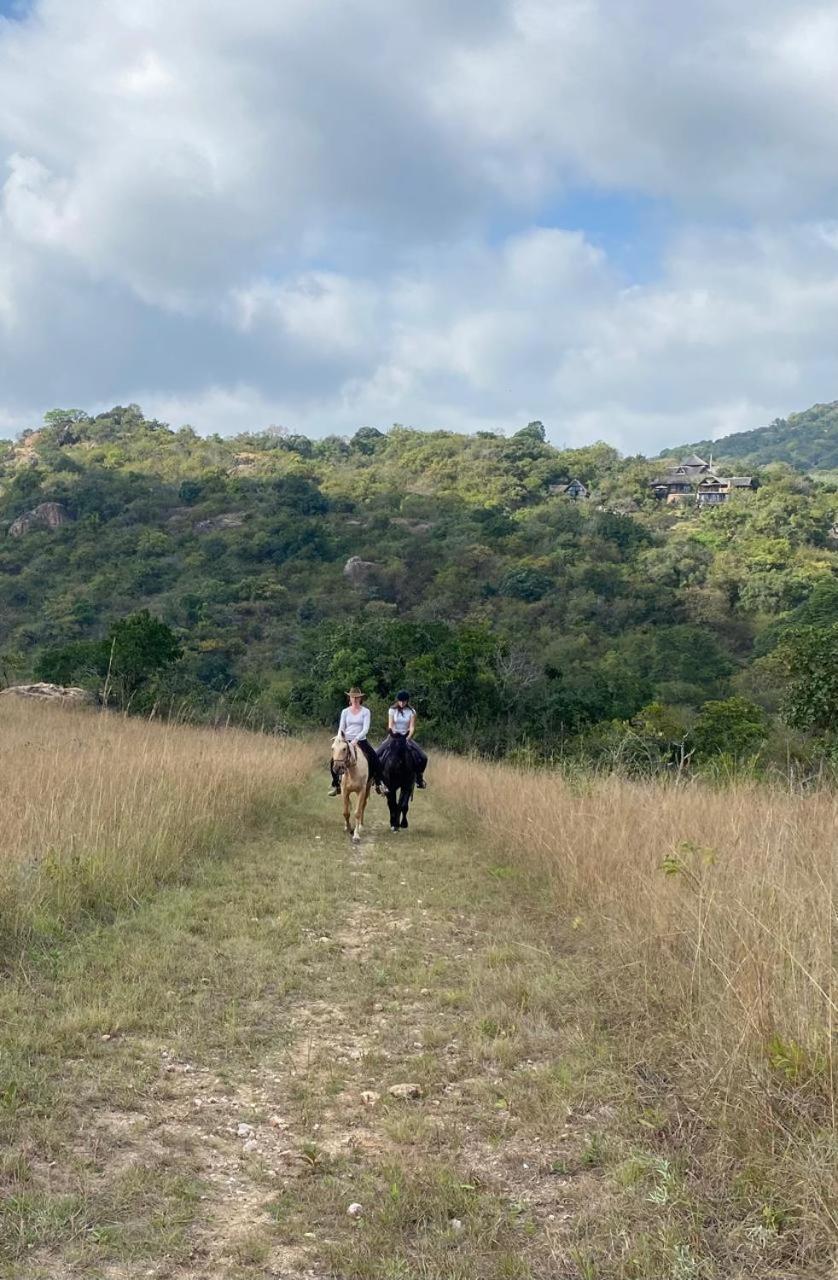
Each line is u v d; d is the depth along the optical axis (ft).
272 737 82.12
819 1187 12.01
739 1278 11.11
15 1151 13.44
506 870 35.68
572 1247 11.78
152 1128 14.71
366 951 24.86
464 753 106.11
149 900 27.78
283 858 36.68
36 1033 17.49
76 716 73.56
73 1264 11.14
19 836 27.45
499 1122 15.38
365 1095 16.17
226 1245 11.80
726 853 24.02
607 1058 17.46
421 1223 12.41
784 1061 14.38
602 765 52.70
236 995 20.71
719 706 81.41
